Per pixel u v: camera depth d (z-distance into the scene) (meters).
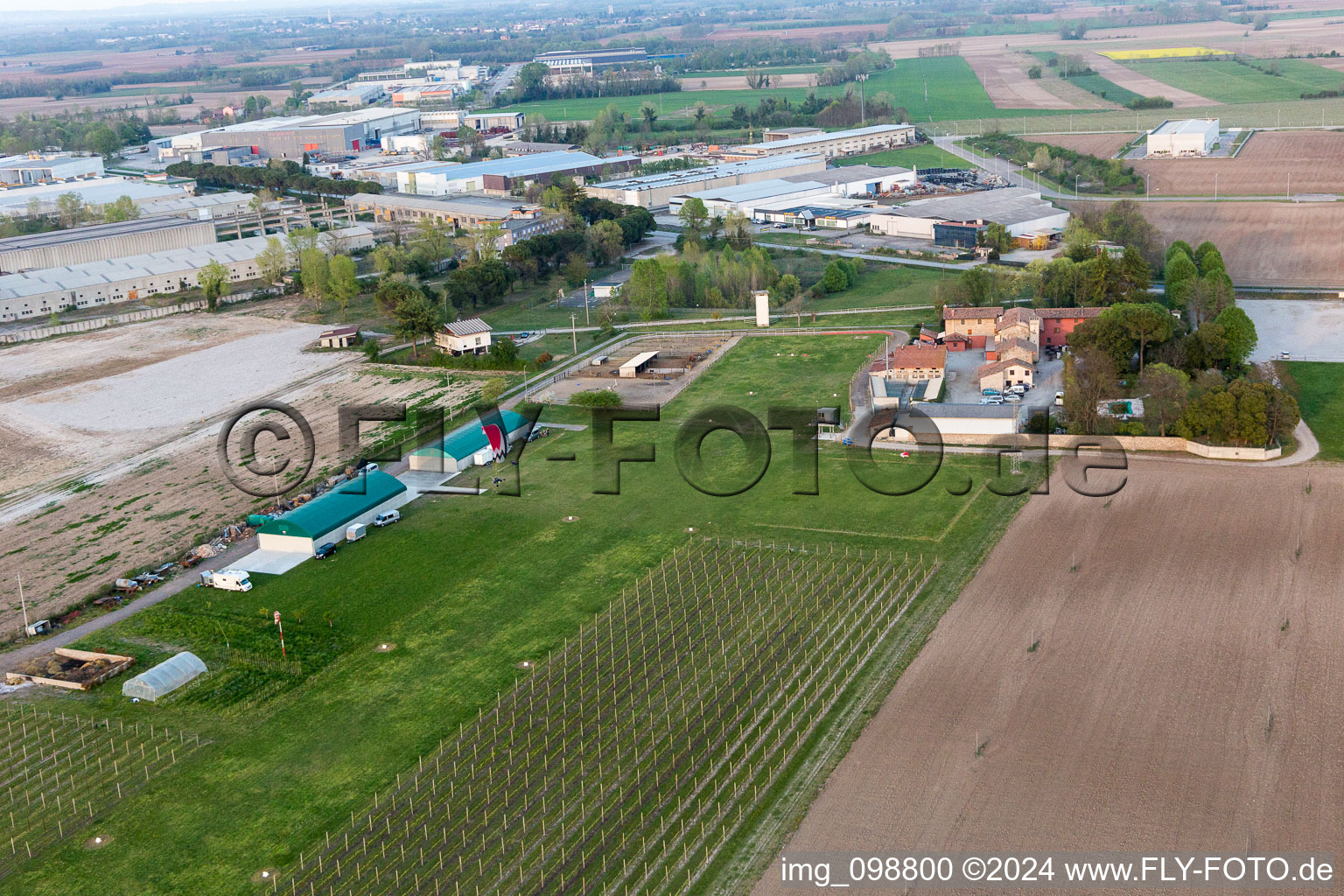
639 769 91.50
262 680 106.69
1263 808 83.56
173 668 106.75
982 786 87.25
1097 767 88.50
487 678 105.00
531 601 118.75
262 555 132.62
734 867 80.75
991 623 109.50
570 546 130.75
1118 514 130.75
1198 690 97.06
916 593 116.00
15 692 107.19
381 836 85.38
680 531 133.25
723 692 101.31
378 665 108.12
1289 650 102.12
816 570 122.19
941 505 135.75
